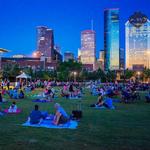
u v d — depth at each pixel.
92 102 26.45
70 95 31.78
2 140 10.35
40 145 9.68
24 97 31.34
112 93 33.25
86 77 125.19
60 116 13.48
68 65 117.62
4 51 90.38
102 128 12.86
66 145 9.71
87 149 9.23
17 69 90.75
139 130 12.45
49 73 114.19
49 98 28.19
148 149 9.30
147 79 148.25
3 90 35.94
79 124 13.87
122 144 9.91
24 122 14.27
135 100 29.53
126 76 146.50
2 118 15.64
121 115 17.34
